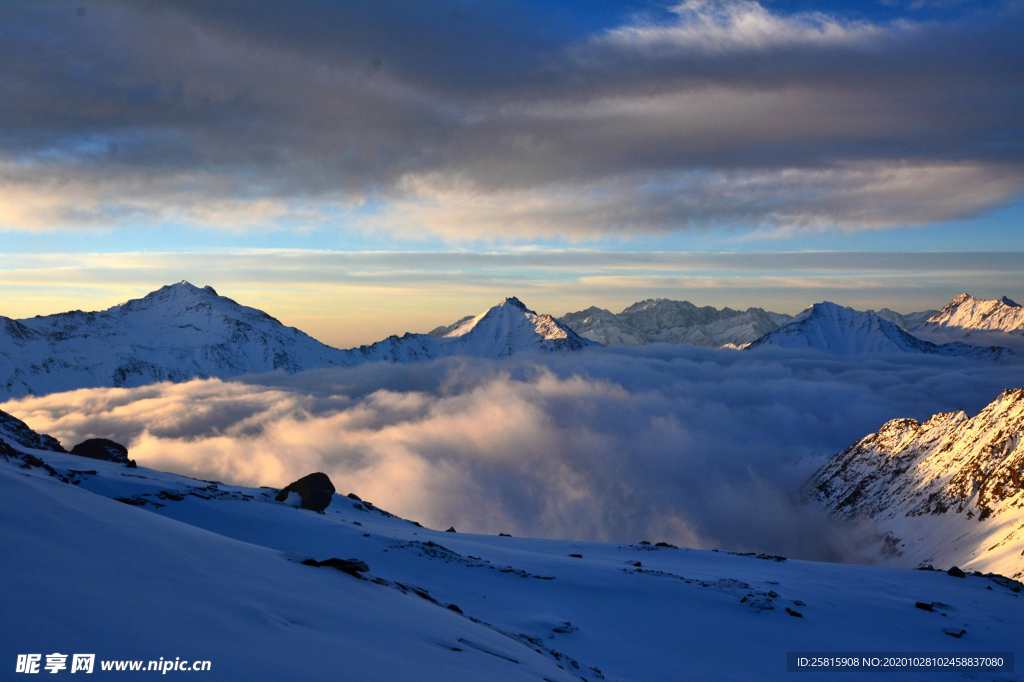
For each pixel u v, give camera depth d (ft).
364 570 50.31
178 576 28.07
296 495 172.96
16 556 22.66
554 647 71.41
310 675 21.49
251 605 27.84
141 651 18.52
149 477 148.56
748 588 111.75
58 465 139.23
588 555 154.20
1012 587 138.10
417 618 41.75
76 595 21.12
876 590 125.49
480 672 31.50
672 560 152.15
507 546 159.53
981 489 626.64
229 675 18.95
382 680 23.66
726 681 71.97
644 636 85.46
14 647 15.89
